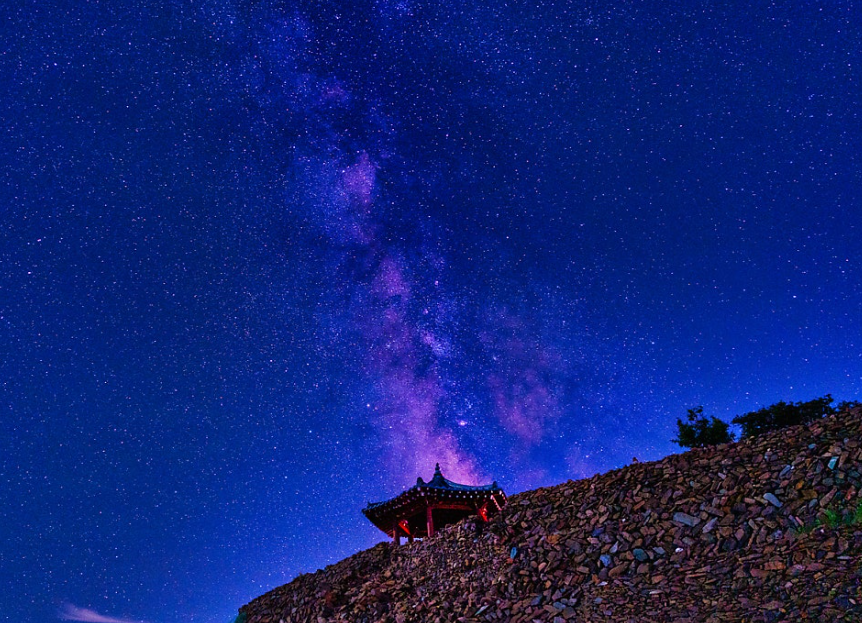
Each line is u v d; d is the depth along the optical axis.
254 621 28.06
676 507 19.27
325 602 25.19
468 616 19.66
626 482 21.28
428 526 28.12
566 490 22.78
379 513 29.73
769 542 16.62
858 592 13.43
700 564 17.20
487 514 24.92
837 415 18.88
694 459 20.52
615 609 16.78
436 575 23.33
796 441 18.81
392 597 23.28
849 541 15.16
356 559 27.52
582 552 19.78
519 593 19.64
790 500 17.30
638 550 18.66
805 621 13.29
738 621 14.15
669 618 15.33
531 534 21.89
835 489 16.73
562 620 17.36
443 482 29.62
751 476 18.66
